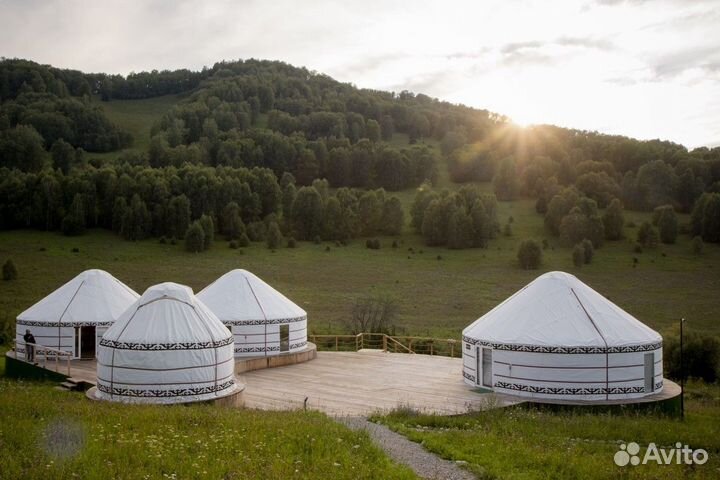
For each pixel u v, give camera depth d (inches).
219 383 902.4
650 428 801.6
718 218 5191.9
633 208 6210.6
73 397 906.1
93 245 4640.8
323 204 5516.7
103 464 528.7
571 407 903.1
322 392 987.9
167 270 4035.4
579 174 6702.8
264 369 1232.8
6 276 3543.3
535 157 7155.5
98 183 5305.1
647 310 3208.7
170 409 778.2
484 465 581.9
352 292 3560.5
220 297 1330.0
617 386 933.8
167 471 527.2
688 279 4106.8
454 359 1365.7
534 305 1003.9
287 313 1354.6
